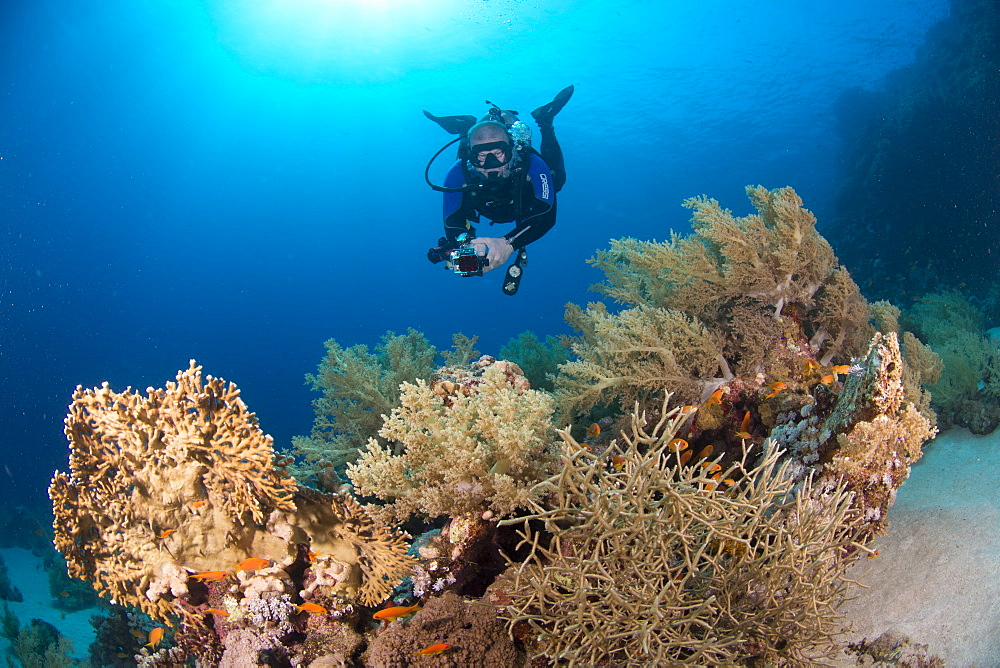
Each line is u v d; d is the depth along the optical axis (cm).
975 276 1273
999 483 322
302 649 243
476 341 562
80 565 238
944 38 1955
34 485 2631
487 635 236
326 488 285
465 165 515
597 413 465
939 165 1375
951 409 447
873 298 1427
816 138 3659
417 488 275
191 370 224
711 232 407
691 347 402
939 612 245
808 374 400
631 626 198
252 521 239
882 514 290
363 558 262
